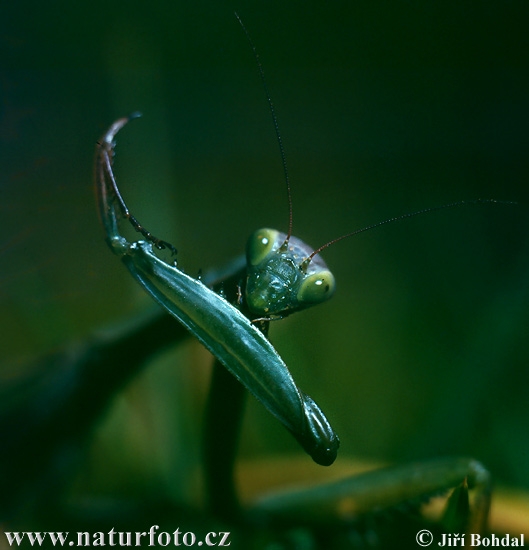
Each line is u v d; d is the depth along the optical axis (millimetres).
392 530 161
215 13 391
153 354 163
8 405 171
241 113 423
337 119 423
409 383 217
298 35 411
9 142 195
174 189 369
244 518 166
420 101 417
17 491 169
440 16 401
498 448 184
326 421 140
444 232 323
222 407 157
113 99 231
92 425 170
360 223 345
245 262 152
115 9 345
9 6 318
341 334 245
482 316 247
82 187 169
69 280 227
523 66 399
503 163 382
